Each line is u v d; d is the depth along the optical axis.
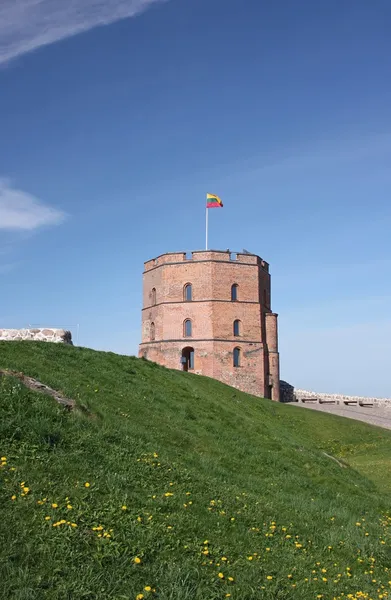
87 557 7.33
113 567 7.28
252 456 18.02
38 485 8.80
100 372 21.78
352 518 13.66
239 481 14.49
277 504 13.04
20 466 9.28
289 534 10.82
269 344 66.56
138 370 25.53
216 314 62.69
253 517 10.91
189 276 64.19
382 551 11.18
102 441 11.88
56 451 10.44
